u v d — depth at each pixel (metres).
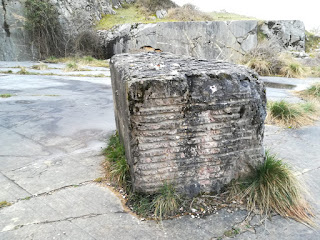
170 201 2.49
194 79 2.41
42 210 2.51
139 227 2.31
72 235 2.20
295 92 7.84
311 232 2.30
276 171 2.73
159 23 16.77
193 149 2.52
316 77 11.13
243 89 2.52
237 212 2.50
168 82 2.31
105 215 2.45
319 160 3.66
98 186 2.90
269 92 7.83
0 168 3.30
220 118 2.51
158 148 2.46
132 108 2.31
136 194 2.58
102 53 18.28
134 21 19.06
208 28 16.39
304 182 3.06
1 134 4.40
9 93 7.28
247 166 2.73
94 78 10.24
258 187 2.68
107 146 3.89
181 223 2.36
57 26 17.17
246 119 2.59
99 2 19.84
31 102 6.38
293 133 4.71
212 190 2.69
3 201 2.63
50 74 10.88
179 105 2.38
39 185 2.92
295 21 16.64
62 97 6.95
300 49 16.72
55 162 3.45
